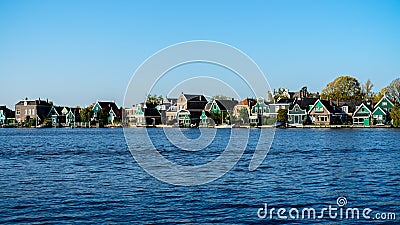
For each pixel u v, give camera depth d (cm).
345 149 5800
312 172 3503
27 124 16625
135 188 2775
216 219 2081
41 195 2547
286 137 8450
